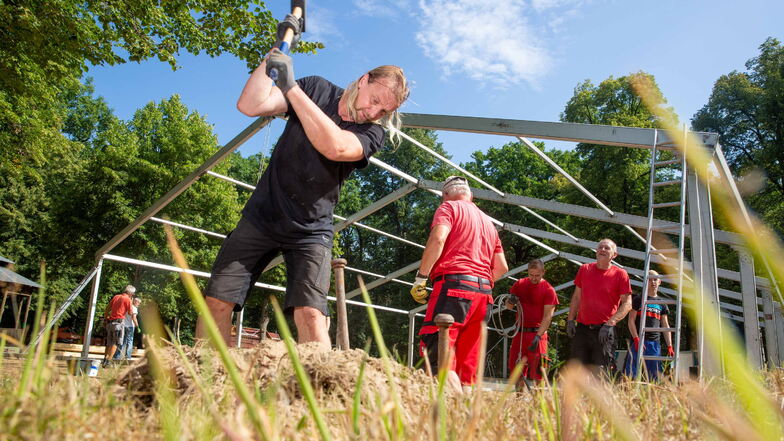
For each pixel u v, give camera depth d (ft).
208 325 1.71
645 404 5.01
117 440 2.96
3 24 30.30
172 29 32.30
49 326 3.01
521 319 19.56
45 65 33.09
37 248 99.60
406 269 38.63
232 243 8.87
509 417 4.53
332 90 9.59
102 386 4.33
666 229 17.31
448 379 6.62
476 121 19.83
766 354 30.35
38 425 2.72
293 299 8.74
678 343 15.46
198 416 3.15
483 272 11.48
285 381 4.82
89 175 84.89
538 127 19.12
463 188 12.67
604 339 18.70
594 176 77.30
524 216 104.47
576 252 79.66
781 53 71.51
